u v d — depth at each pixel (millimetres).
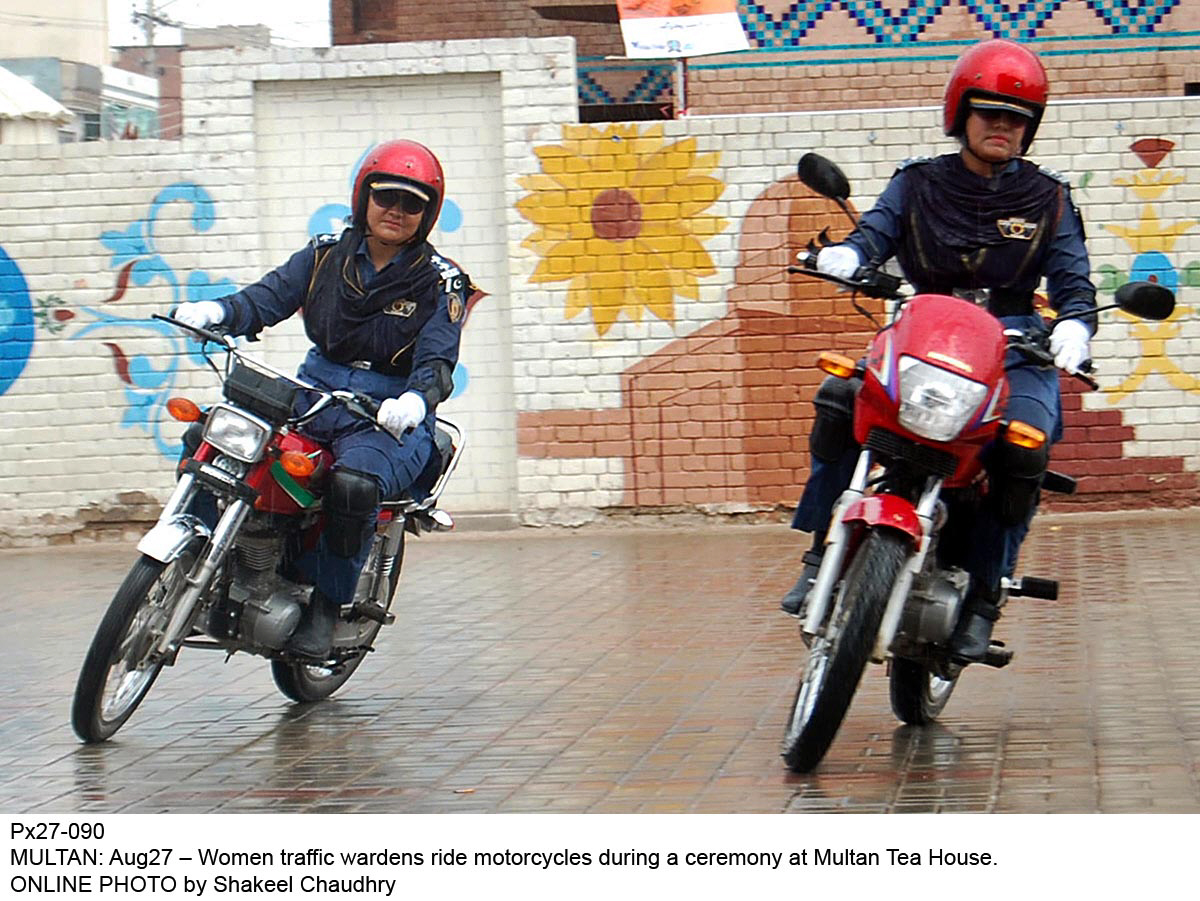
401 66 11797
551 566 10531
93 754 6219
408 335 6672
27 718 6855
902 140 11555
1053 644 7691
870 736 6145
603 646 8008
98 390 11930
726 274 11672
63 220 11859
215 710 6961
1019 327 5996
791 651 7719
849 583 5391
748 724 6320
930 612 5586
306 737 6426
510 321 11875
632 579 9953
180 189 11844
